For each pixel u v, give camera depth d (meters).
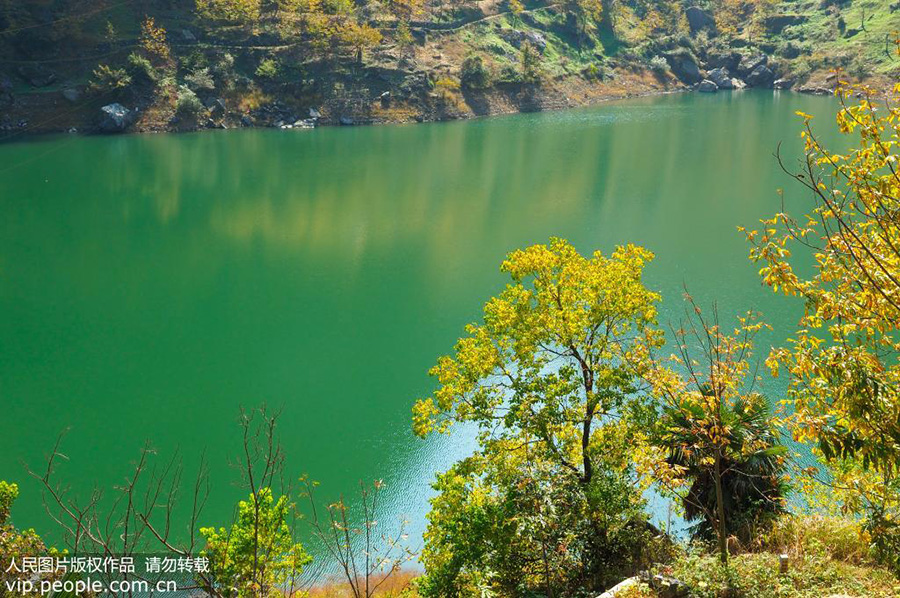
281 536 20.80
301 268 72.12
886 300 12.67
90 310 61.78
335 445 39.75
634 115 163.50
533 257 26.36
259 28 160.62
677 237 78.06
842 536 19.16
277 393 46.34
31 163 116.81
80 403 45.16
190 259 75.38
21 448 39.91
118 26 151.75
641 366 21.30
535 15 198.75
